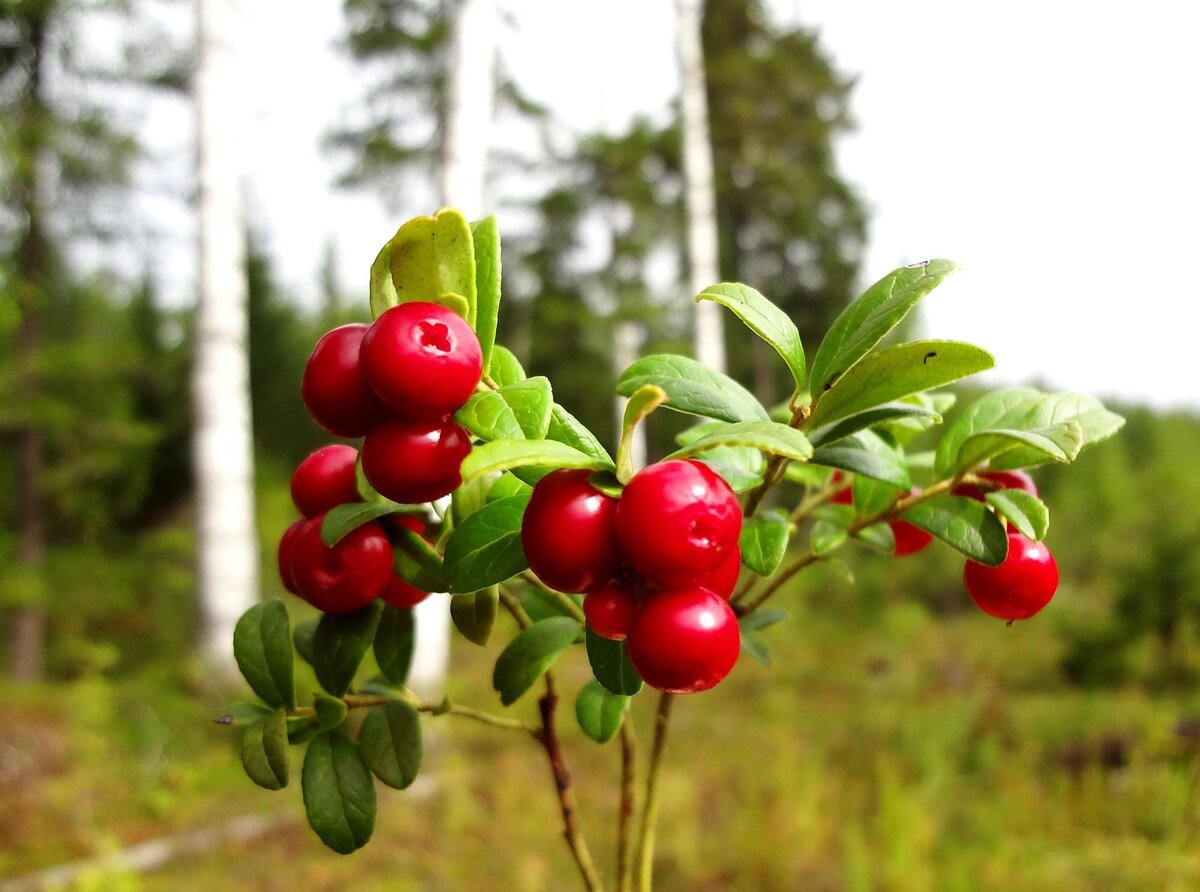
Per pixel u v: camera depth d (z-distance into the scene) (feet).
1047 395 4.28
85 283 47.19
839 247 77.87
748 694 33.81
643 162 66.33
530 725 4.25
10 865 19.80
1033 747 24.88
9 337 44.60
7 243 41.16
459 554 3.22
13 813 21.98
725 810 21.04
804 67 66.03
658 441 68.85
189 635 45.80
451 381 2.89
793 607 47.70
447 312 3.00
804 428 3.63
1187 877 16.90
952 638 40.78
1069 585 39.24
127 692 30.60
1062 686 31.86
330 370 3.15
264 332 79.77
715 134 65.62
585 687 4.41
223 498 31.04
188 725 27.73
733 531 2.69
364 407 3.15
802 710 30.89
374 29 52.42
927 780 21.75
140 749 26.20
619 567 3.01
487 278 3.36
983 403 4.32
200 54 32.07
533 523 2.86
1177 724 24.22
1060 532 45.11
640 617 2.90
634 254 67.51
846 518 4.86
